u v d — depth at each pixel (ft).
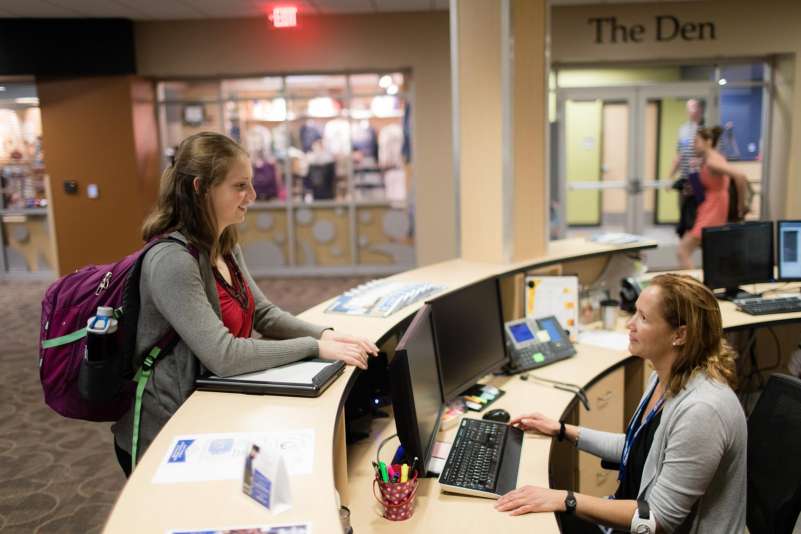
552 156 24.49
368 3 21.86
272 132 25.41
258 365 5.17
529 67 10.83
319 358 5.62
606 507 5.38
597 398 8.94
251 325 5.96
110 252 24.59
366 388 6.70
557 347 9.38
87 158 24.04
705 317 5.51
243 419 4.64
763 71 23.89
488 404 7.73
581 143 24.68
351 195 25.77
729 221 17.99
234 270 5.76
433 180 24.22
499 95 10.56
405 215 25.76
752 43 22.62
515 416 7.42
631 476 6.05
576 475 8.79
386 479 5.23
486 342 8.25
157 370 5.04
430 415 6.33
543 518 5.27
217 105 25.25
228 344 4.98
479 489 5.59
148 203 24.79
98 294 5.06
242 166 5.08
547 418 6.94
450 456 6.16
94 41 23.09
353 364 5.58
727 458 5.36
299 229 26.13
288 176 25.66
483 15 10.64
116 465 10.53
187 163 4.93
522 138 10.96
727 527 5.41
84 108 23.76
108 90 23.59
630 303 11.65
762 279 12.12
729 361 5.60
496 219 10.94
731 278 11.84
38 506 9.23
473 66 10.88
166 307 4.78
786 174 23.44
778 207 23.86
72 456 10.88
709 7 22.48
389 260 26.23
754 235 11.96
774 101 23.68
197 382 5.13
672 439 5.36
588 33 22.75
